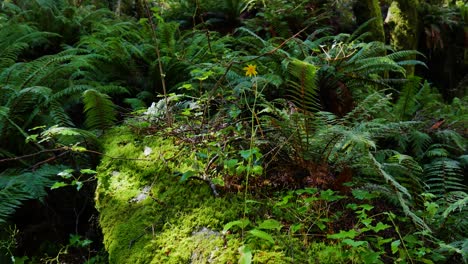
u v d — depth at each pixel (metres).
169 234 1.75
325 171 2.06
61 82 3.45
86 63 3.60
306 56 3.71
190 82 3.68
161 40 4.29
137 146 2.58
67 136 2.70
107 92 3.78
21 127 2.97
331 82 3.53
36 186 2.36
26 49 4.44
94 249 2.57
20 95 2.77
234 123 2.47
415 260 1.53
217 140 2.28
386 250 1.67
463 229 1.91
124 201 2.10
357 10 6.05
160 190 2.08
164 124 2.74
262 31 5.88
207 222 1.74
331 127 1.98
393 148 3.06
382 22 6.12
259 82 3.14
